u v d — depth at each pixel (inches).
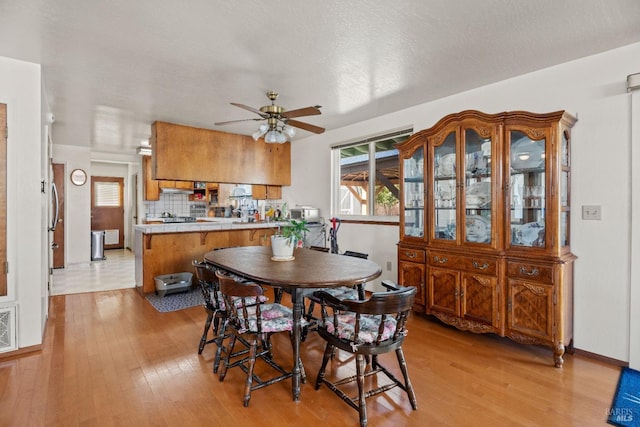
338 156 203.0
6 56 101.4
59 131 199.9
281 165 230.5
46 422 71.0
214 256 114.3
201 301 159.6
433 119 145.2
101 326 127.0
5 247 101.3
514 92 119.3
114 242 357.4
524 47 97.0
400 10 78.5
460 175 117.3
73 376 89.9
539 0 74.6
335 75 116.6
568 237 106.3
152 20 82.2
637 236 94.7
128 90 130.8
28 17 80.6
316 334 123.4
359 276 83.7
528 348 109.2
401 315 75.1
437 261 123.4
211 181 197.6
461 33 89.0
